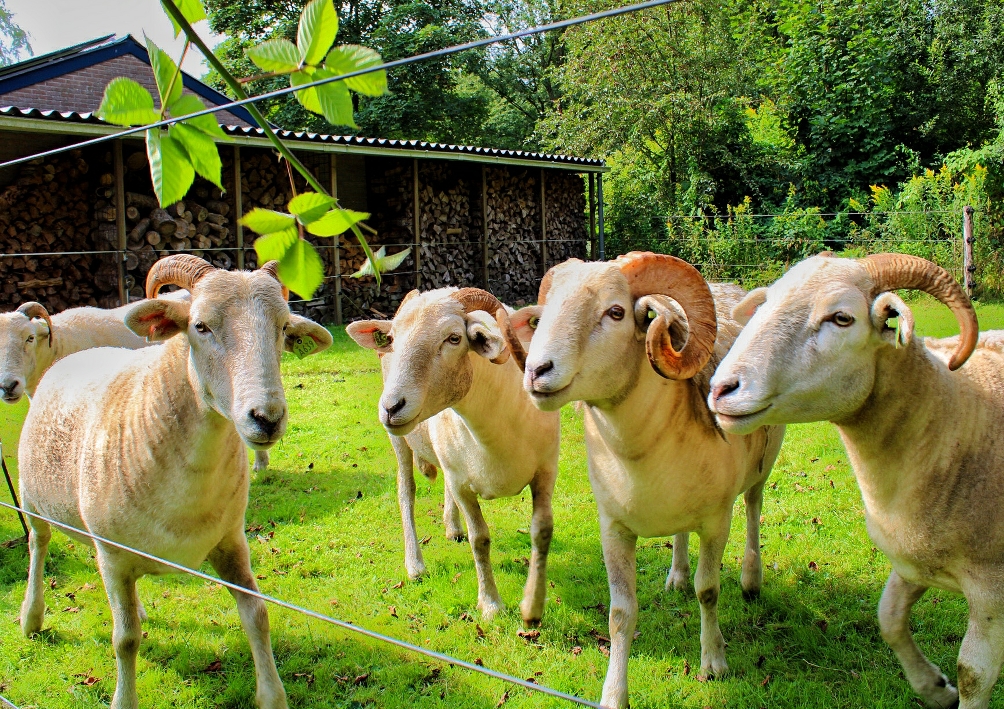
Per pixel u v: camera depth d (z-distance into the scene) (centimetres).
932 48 2012
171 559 324
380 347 427
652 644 398
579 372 302
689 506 337
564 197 1939
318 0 91
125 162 1253
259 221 91
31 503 398
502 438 400
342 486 627
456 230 1672
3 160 1184
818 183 1927
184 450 309
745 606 429
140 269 1230
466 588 465
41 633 425
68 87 1461
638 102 2102
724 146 2109
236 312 287
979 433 284
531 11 3144
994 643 282
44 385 406
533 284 1827
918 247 1480
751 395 271
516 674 381
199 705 366
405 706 361
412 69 2566
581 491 600
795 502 550
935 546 288
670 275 312
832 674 367
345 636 418
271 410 274
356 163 1638
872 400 285
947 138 2014
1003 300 1348
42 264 1205
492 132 3189
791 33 2031
